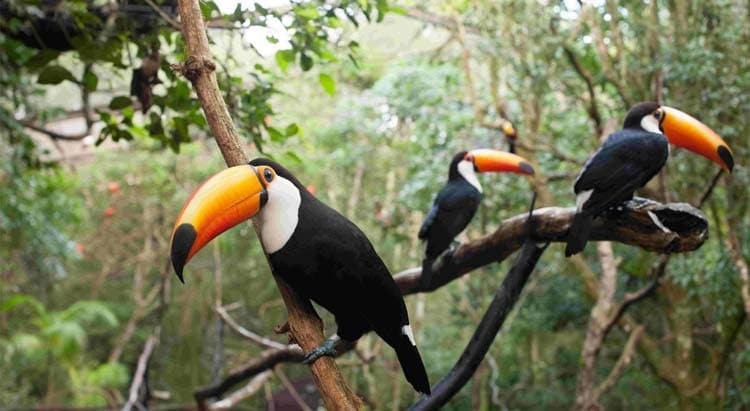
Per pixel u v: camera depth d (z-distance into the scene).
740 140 6.68
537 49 7.41
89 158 13.34
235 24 4.31
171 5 4.60
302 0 4.21
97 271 14.52
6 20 4.87
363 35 10.68
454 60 9.35
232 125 2.98
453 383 3.75
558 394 10.01
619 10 7.35
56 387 13.30
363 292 2.90
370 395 10.26
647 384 9.50
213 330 13.75
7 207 8.09
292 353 5.99
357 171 10.99
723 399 7.64
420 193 8.86
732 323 7.34
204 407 6.65
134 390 8.37
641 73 7.08
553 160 8.35
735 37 6.59
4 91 6.09
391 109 9.50
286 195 2.79
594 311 7.40
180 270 2.42
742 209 6.82
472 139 8.93
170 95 4.55
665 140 3.84
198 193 2.58
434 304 11.70
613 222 3.76
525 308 9.57
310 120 10.52
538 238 3.93
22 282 13.30
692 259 6.79
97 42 4.53
